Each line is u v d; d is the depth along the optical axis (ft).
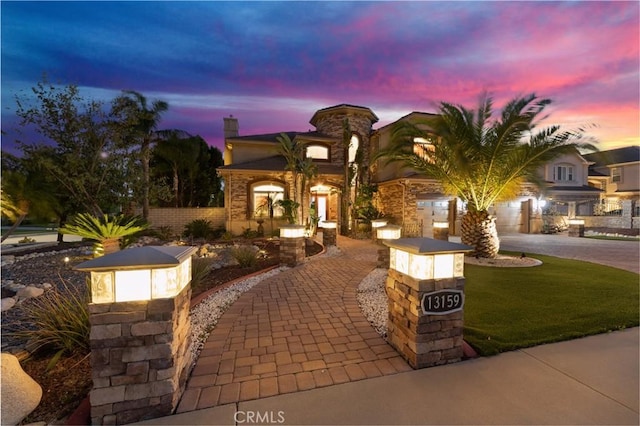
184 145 66.80
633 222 63.98
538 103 24.80
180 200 74.79
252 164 54.39
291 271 25.50
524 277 23.07
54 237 52.54
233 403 8.33
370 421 7.52
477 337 12.18
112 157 28.99
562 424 7.36
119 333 7.41
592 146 25.49
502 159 28.94
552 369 9.91
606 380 9.27
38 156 25.75
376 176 62.80
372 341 12.38
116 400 7.40
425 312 9.89
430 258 9.95
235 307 16.60
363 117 63.62
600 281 21.70
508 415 7.69
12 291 19.75
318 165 59.62
